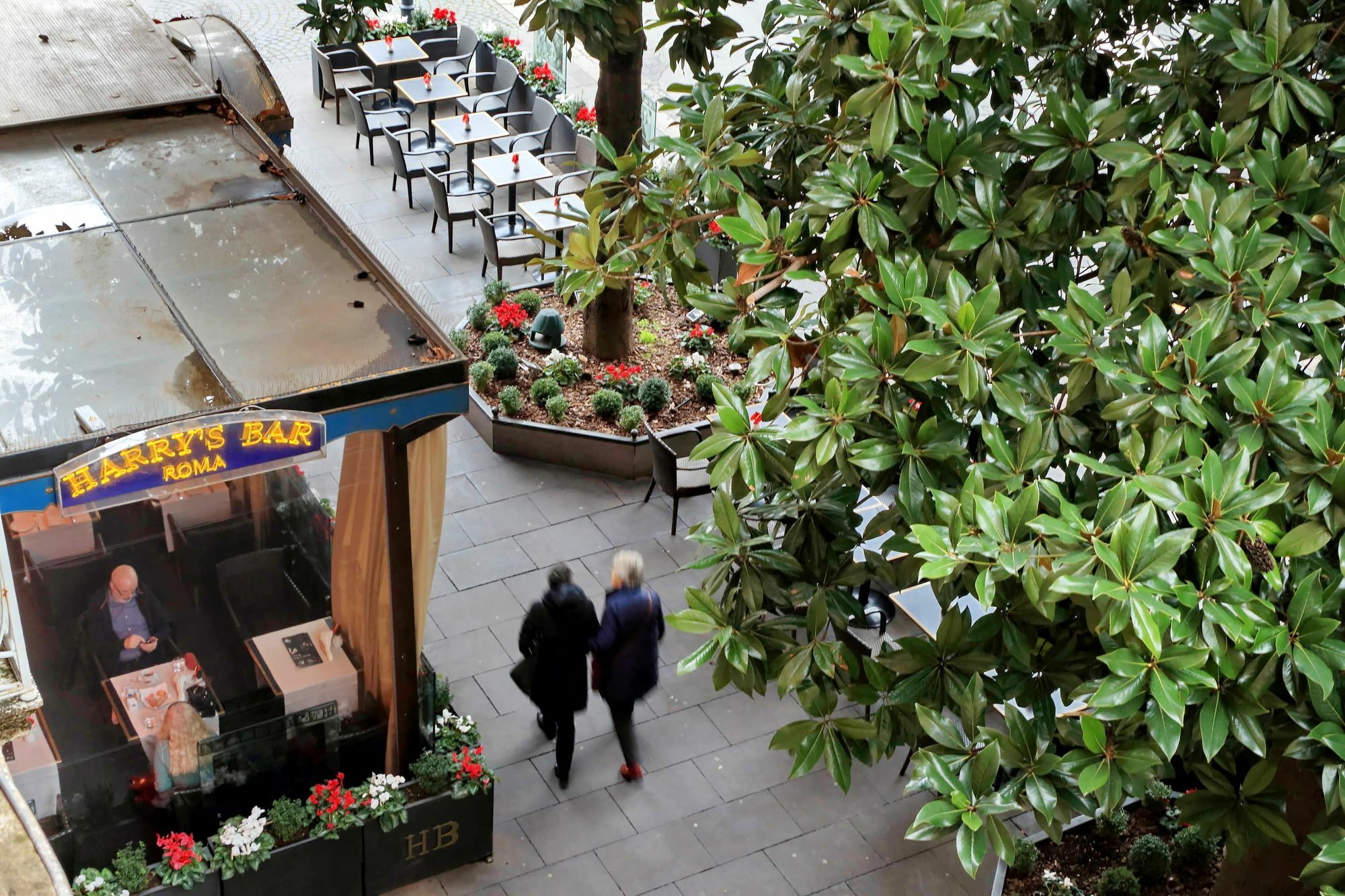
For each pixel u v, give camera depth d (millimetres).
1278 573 4809
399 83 17781
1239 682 4859
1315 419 5070
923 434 5426
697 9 8391
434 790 9086
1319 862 4547
